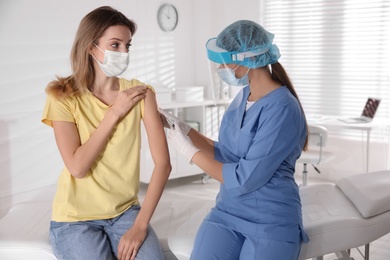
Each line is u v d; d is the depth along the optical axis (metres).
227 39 1.84
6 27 3.73
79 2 4.12
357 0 4.32
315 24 4.57
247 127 1.88
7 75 3.78
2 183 3.84
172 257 1.94
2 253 1.90
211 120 4.63
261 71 1.92
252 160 1.78
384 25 4.23
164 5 4.75
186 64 5.04
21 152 3.92
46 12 3.94
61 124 1.78
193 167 4.40
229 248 1.83
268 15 4.83
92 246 1.71
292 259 1.82
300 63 4.73
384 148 4.38
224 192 1.93
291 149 1.82
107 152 1.80
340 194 2.39
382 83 4.30
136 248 1.72
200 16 4.97
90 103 1.83
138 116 1.86
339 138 4.62
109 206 1.81
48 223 2.09
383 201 2.10
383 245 2.99
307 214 2.11
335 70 4.54
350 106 4.50
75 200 1.79
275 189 1.84
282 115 1.80
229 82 1.93
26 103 3.91
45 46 3.96
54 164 4.13
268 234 1.79
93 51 1.79
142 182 4.43
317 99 4.68
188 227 2.05
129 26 1.82
